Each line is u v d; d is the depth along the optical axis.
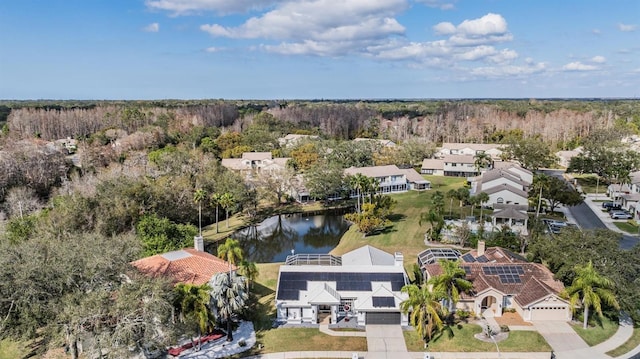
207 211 98.69
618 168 114.25
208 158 131.75
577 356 43.06
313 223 100.81
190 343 45.19
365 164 143.00
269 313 52.31
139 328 37.72
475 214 92.88
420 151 159.50
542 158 136.88
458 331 47.38
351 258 61.28
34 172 105.12
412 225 88.00
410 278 61.94
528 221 80.69
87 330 37.78
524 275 53.59
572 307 46.81
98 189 83.06
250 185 106.38
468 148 160.50
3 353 43.88
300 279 53.78
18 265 40.25
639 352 43.69
